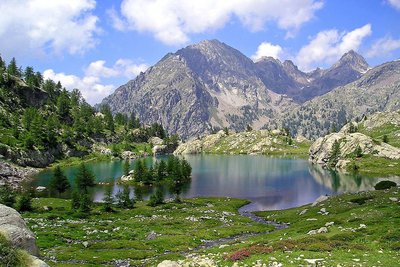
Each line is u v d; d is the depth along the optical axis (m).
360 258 31.22
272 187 160.38
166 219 88.12
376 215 56.84
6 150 195.38
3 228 26.81
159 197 120.31
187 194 146.75
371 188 145.50
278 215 95.19
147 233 69.25
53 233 64.12
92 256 50.06
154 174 185.25
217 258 36.84
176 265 31.08
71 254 50.62
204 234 68.75
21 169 191.62
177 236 65.62
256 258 33.81
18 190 142.62
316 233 48.22
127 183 176.00
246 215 102.31
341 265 28.89
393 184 118.94
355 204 81.12
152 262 45.88
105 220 87.25
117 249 56.22
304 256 32.78
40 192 142.25
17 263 22.27
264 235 61.59
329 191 144.38
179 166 187.12
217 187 163.75
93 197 138.88
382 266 28.30
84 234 66.00
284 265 30.02
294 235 54.19
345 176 189.25
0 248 22.92
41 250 53.28
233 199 131.25
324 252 34.34
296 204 121.75
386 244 36.09
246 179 187.62
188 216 94.25
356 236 41.41
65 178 142.50
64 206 106.19
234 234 70.19
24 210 94.94
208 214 97.69
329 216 71.06
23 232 27.23
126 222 82.88
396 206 61.59
